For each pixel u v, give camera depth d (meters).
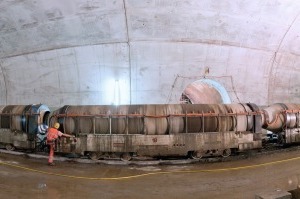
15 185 9.59
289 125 15.75
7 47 17.19
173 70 17.41
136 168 11.96
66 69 17.50
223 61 18.02
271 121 15.32
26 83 18.27
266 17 16.66
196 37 16.75
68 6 14.62
